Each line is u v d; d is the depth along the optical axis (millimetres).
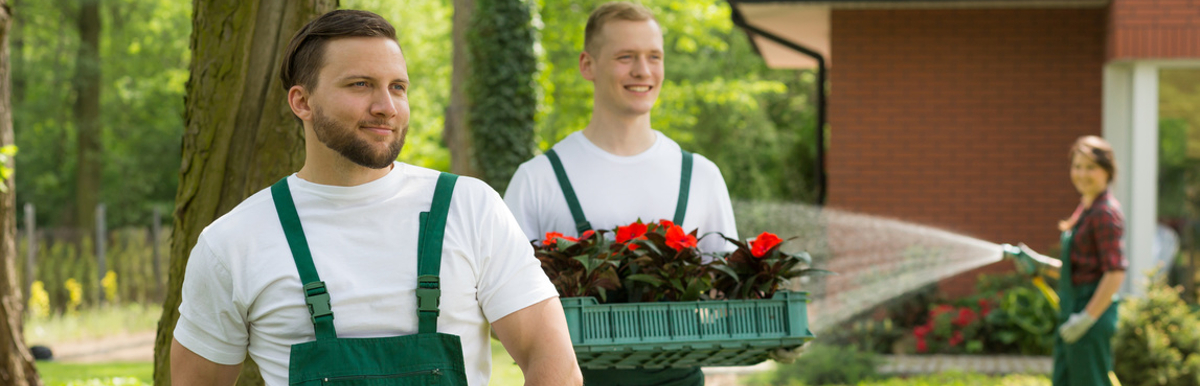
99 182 23203
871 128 8922
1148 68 8320
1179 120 8281
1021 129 8781
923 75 8875
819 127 11469
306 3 2850
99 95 23250
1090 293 4758
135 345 11023
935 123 8859
